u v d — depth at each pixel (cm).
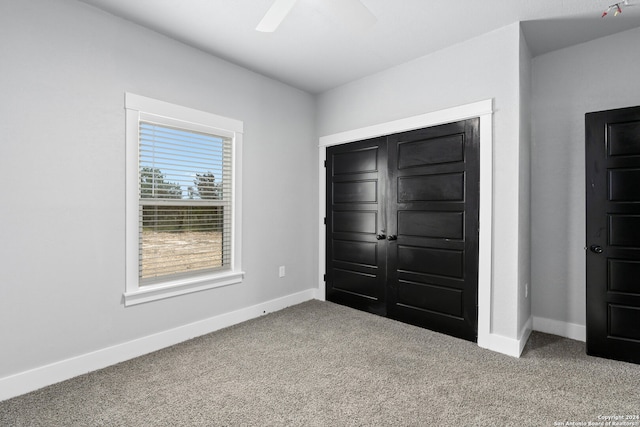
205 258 288
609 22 233
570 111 269
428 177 285
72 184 205
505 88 240
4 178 180
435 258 282
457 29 244
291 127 359
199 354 237
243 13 222
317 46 270
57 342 200
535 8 216
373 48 273
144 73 239
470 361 226
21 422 161
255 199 322
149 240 250
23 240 187
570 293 270
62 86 200
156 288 245
